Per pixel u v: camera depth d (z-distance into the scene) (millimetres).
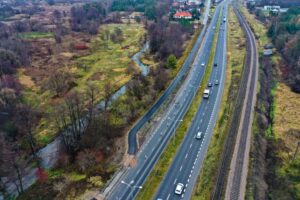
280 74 196125
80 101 154125
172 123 137250
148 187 100438
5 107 153250
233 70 192500
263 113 149250
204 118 140250
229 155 114062
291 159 120500
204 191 97562
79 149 123688
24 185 110812
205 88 169625
